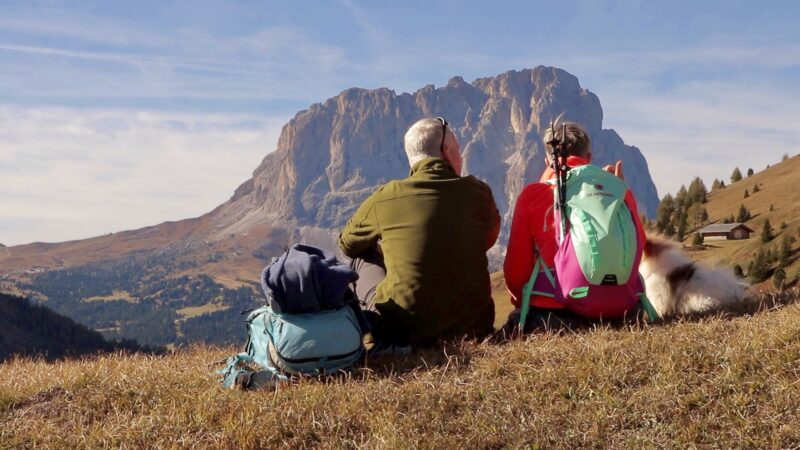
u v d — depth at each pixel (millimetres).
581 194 7445
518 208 7824
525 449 5352
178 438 5867
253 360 7289
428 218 7430
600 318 7512
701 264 9008
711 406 5633
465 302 7551
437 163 7793
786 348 6195
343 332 6867
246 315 7516
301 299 6840
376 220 7703
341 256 8352
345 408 6035
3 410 6879
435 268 7391
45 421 6457
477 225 7594
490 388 6238
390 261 7594
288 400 6312
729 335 6816
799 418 5297
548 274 7711
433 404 6070
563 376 6273
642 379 6125
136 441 5859
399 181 7699
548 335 7340
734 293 8703
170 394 6773
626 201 7602
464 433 5641
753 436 5223
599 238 7234
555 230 7578
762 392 5711
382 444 5410
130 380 7234
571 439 5434
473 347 7266
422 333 7488
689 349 6492
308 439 5758
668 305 8750
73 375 7594
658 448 5242
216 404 6359
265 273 6961
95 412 6555
